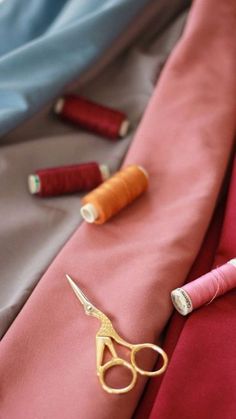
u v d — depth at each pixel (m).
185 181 0.41
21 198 0.42
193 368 0.33
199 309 0.35
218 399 0.32
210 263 0.39
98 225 0.39
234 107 0.44
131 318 0.34
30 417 0.30
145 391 0.33
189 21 0.48
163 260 0.36
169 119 0.44
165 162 0.42
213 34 0.46
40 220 0.41
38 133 0.47
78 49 0.46
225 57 0.46
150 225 0.39
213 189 0.40
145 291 0.35
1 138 0.45
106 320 0.33
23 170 0.43
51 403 0.31
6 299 0.36
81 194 0.43
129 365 0.32
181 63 0.46
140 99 0.49
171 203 0.40
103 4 0.48
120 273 0.36
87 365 0.32
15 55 0.45
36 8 0.48
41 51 0.45
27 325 0.34
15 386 0.32
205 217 0.39
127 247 0.37
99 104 0.49
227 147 0.42
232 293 0.36
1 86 0.44
